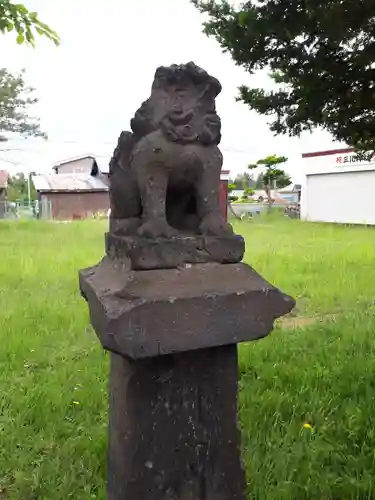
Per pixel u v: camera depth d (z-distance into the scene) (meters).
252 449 2.37
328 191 19.73
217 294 1.50
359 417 2.61
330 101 3.63
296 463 2.25
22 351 3.66
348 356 3.48
